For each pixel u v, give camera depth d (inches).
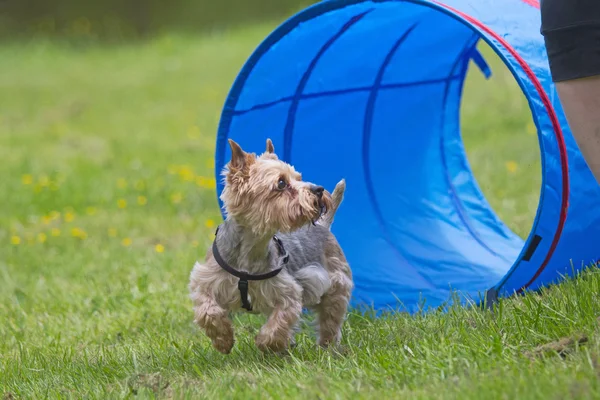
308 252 351.3
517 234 527.8
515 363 272.5
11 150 1016.9
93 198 782.5
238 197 322.7
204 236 626.8
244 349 349.7
